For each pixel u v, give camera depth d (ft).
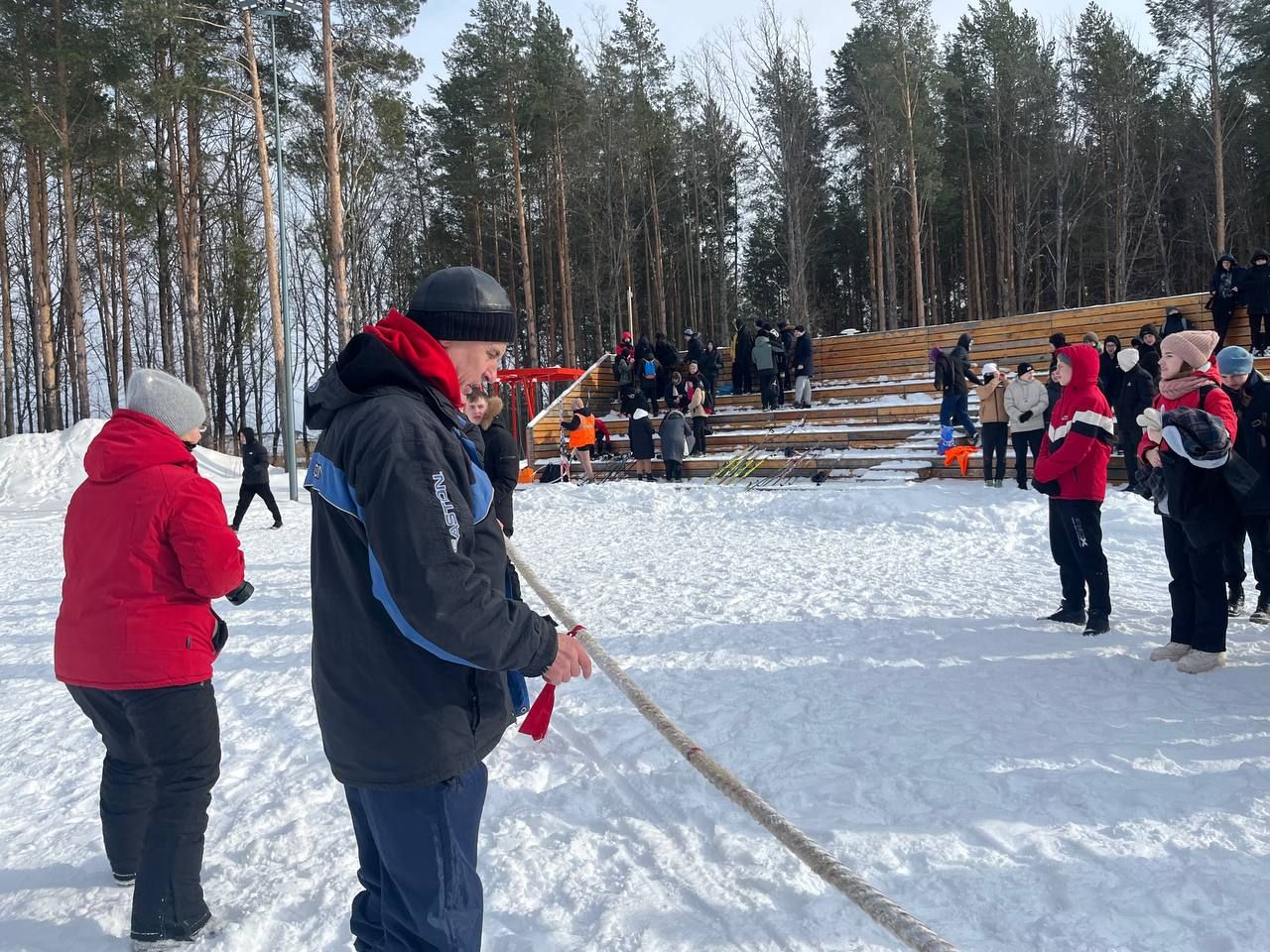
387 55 77.51
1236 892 8.57
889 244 121.80
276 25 80.48
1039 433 40.83
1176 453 14.94
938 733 13.07
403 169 135.54
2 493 71.00
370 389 5.93
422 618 5.44
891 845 9.84
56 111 85.66
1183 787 10.82
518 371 75.77
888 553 30.04
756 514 41.60
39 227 91.61
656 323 141.08
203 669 9.20
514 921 8.89
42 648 22.30
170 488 9.05
